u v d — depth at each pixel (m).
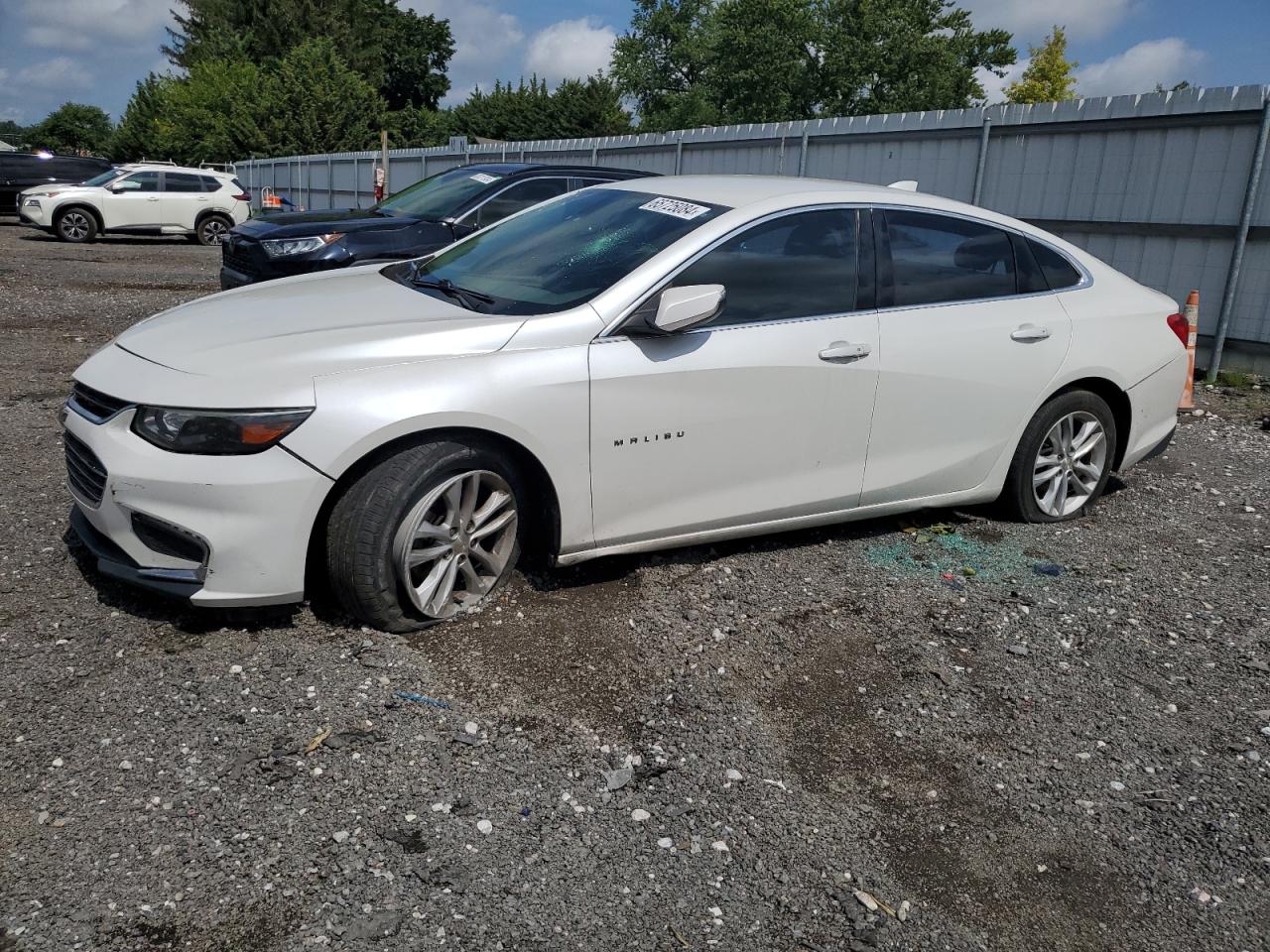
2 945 2.17
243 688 3.14
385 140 22.33
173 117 57.06
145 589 3.35
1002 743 3.20
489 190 8.76
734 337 3.95
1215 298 9.19
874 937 2.39
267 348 3.41
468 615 3.71
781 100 49.19
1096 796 2.96
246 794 2.69
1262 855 2.74
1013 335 4.65
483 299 3.92
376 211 9.24
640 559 4.33
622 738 3.08
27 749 2.82
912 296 4.45
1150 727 3.33
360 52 67.69
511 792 2.78
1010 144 10.63
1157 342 5.18
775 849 2.66
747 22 49.19
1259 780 3.07
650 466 3.85
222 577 3.23
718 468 4.01
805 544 4.66
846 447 4.30
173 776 2.74
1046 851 2.73
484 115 72.69
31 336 9.02
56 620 3.51
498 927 2.32
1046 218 10.47
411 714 3.09
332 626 3.55
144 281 13.94
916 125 11.48
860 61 46.72
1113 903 2.55
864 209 4.38
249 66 58.69
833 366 4.15
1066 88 51.97
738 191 4.32
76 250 18.67
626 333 3.73
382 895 2.38
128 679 3.16
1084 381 5.01
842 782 2.96
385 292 4.15
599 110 68.88
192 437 3.17
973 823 2.82
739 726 3.18
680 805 2.79
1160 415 5.34
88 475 3.43
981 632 3.91
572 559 3.83
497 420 3.46
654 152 15.54
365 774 2.79
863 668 3.59
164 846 2.49
